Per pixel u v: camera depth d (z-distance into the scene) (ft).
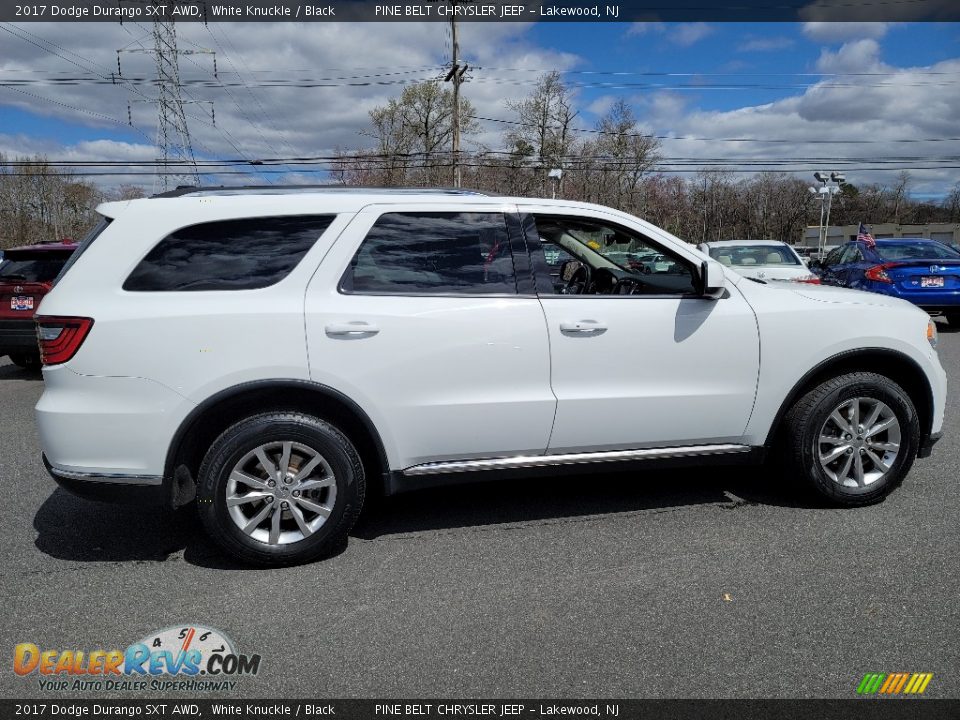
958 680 8.16
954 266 35.86
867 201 276.21
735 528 12.50
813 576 10.66
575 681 8.27
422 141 151.33
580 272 14.44
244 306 10.76
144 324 10.48
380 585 10.66
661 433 12.48
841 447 13.05
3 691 8.30
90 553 11.93
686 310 12.34
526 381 11.75
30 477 16.19
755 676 8.29
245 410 11.28
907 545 11.64
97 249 10.78
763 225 246.06
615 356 12.02
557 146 150.82
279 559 11.14
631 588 10.42
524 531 12.57
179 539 12.46
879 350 12.93
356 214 11.45
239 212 11.17
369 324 11.05
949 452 16.62
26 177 186.80
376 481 11.92
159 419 10.53
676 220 229.45
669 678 8.29
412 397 11.34
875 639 8.98
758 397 12.67
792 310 12.69
